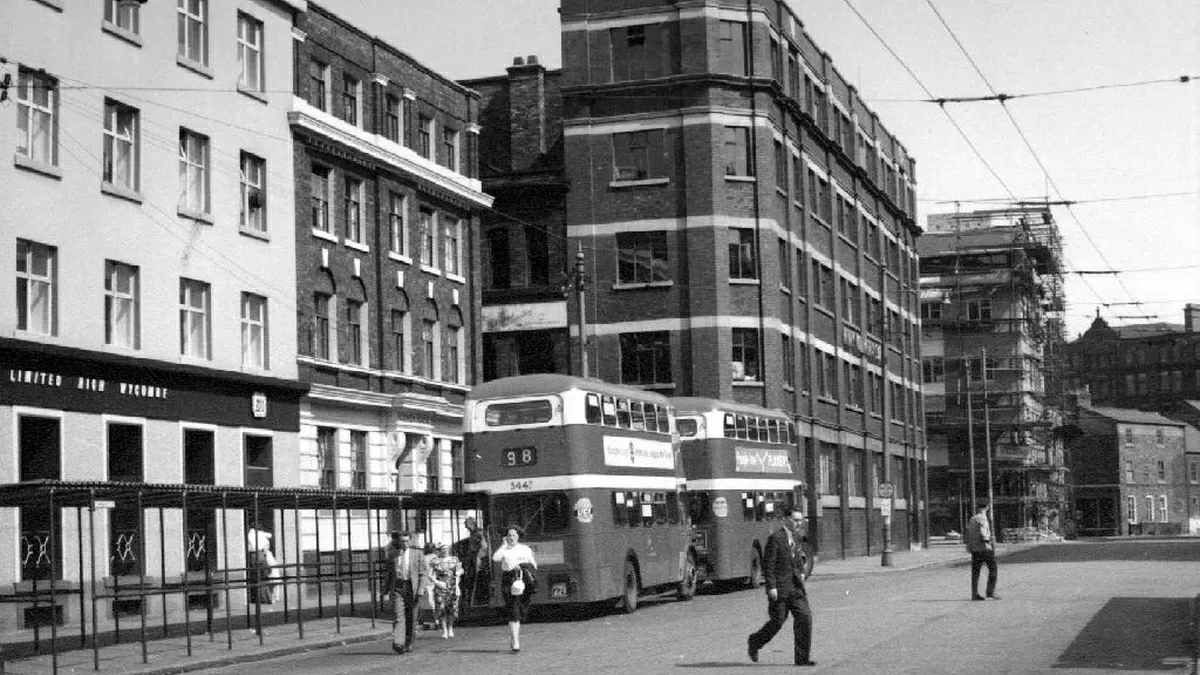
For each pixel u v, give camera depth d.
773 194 60.19
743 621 29.88
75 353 31.34
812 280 66.12
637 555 34.50
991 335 109.44
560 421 31.83
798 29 65.69
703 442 41.34
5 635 28.73
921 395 89.94
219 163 37.28
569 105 60.28
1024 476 108.62
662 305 58.88
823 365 67.25
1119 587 37.81
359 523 43.22
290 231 40.16
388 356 44.84
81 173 32.25
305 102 40.97
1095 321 183.00
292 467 39.50
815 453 63.97
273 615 34.28
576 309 59.59
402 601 25.61
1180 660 19.95
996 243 111.75
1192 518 143.00
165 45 35.38
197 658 23.94
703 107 58.94
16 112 30.48
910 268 89.56
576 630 29.41
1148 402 177.12
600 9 60.25
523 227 60.62
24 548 30.56
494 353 60.44
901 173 87.75
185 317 35.91
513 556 24.73
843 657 21.06
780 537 20.23
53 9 31.66
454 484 49.41
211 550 36.25
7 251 29.95
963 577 45.59
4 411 29.58
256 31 39.44
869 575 51.81
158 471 34.12
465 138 51.38
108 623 31.94
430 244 48.69
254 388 37.91
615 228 59.53
